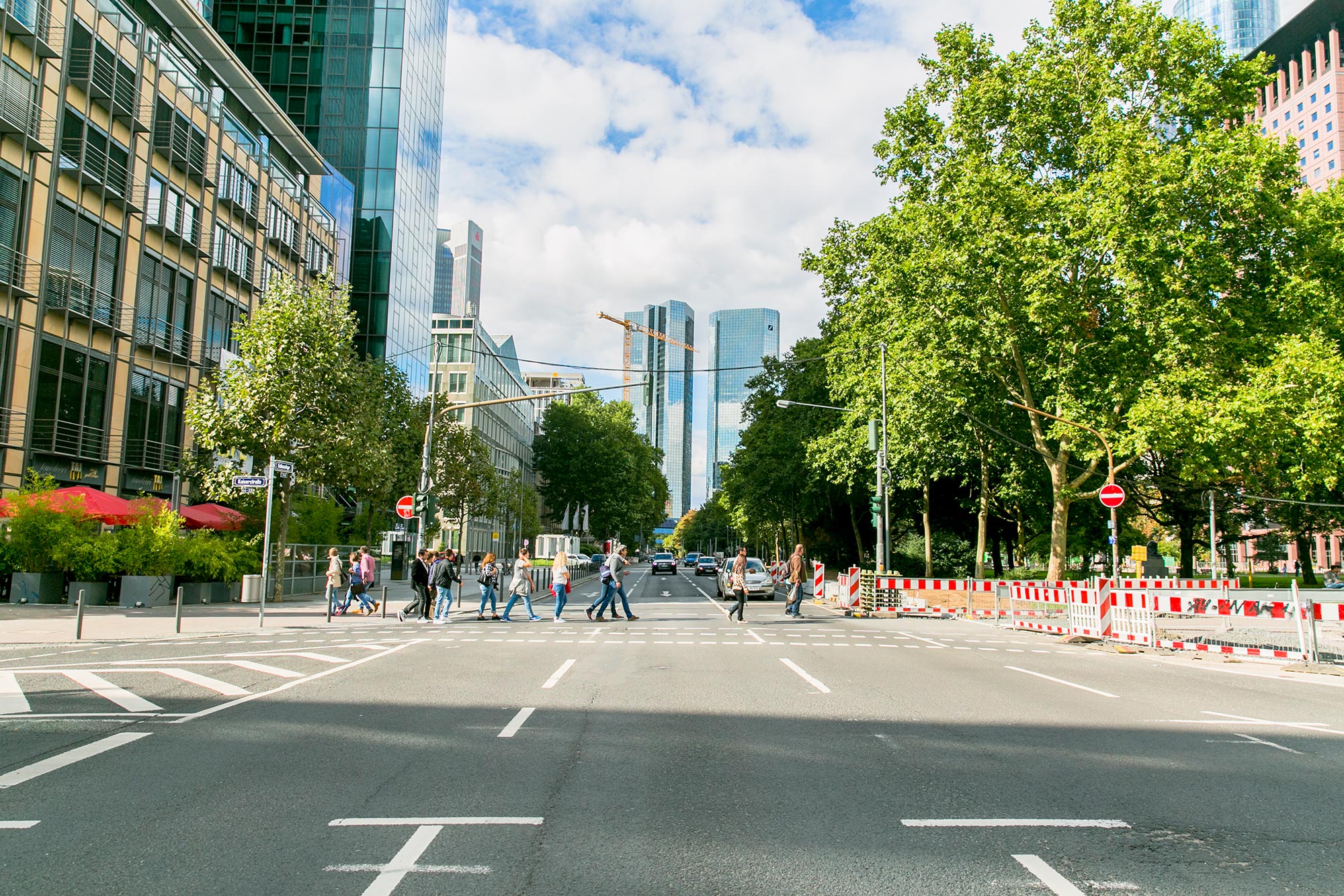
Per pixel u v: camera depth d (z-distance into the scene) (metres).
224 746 7.60
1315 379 24.69
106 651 14.78
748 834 5.32
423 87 67.50
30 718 8.77
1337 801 6.21
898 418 36.19
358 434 28.45
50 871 4.61
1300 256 28.52
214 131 39.72
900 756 7.49
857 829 5.44
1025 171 31.31
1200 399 26.11
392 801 5.96
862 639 19.19
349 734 8.12
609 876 4.60
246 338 27.80
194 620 21.59
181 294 37.44
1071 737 8.39
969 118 31.53
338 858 4.83
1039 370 32.34
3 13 26.97
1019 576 41.12
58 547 24.48
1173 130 30.20
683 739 8.06
